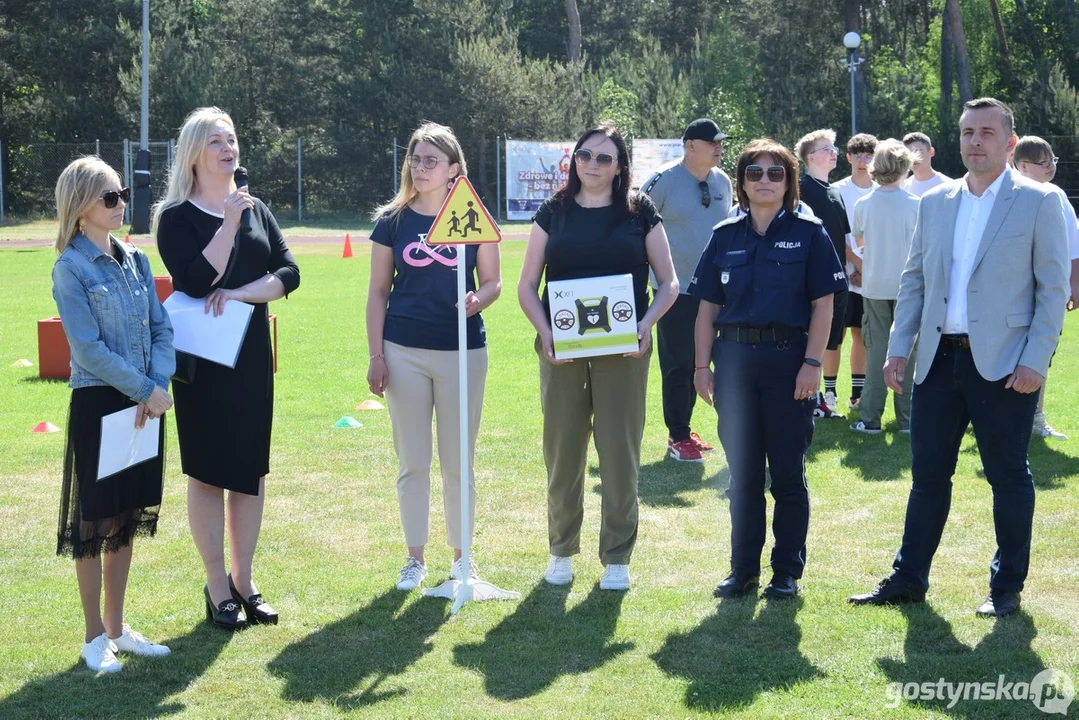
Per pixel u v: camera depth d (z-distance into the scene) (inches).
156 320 169.5
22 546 219.0
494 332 527.5
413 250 197.0
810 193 306.8
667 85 1756.9
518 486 264.8
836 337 331.9
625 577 195.8
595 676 158.7
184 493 257.8
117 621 168.6
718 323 192.4
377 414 344.8
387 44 1759.4
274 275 182.7
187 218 177.5
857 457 289.9
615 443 193.0
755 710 146.5
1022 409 178.1
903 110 1686.8
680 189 281.7
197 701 152.1
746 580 190.5
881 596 184.7
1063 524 225.3
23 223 1499.8
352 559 213.0
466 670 161.8
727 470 280.2
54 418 337.1
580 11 2265.0
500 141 1705.2
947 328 181.8
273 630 178.1
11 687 156.2
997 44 1860.2
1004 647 165.6
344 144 1710.1
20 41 1672.0
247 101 1825.8
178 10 1861.5
